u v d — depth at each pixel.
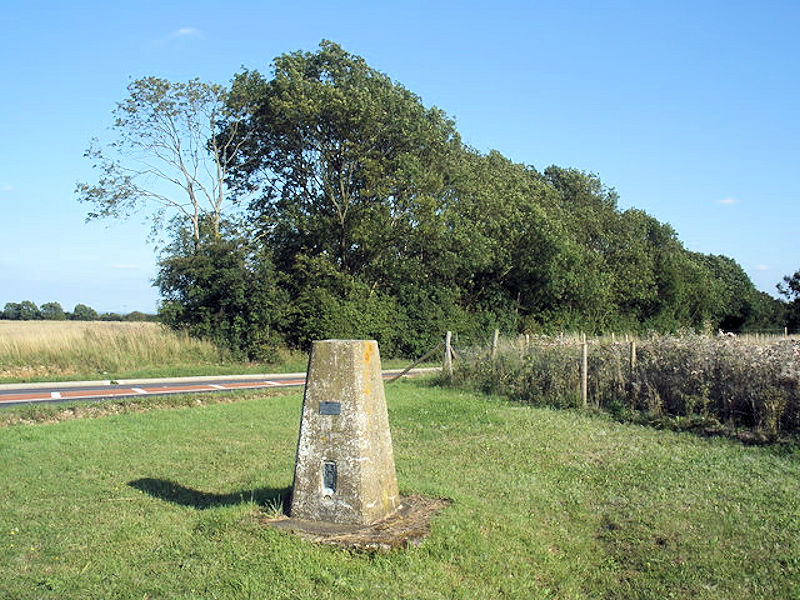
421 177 34.50
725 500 8.05
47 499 7.73
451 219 35.78
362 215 34.00
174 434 11.84
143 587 5.33
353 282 33.75
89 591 5.27
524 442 11.52
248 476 8.92
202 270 29.42
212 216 34.94
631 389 14.88
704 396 13.14
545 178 59.69
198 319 30.11
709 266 79.56
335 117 33.84
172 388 20.19
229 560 5.77
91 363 25.53
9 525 6.77
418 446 11.21
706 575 5.92
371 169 33.75
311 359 6.69
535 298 42.94
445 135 39.25
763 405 12.16
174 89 32.66
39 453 10.08
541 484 8.75
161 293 30.11
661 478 9.06
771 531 6.96
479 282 41.75
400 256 37.09
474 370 19.44
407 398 17.19
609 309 46.75
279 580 5.41
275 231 36.00
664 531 6.97
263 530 6.29
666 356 14.66
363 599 5.17
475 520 6.81
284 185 37.84
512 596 5.41
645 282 49.84
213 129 35.41
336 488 6.47
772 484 8.77
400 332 34.44
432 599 5.21
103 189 32.12
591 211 50.25
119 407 15.10
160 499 7.77
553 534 6.89
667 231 59.22
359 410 6.48
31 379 22.14
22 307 76.44
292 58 36.00
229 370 26.77
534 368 17.53
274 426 12.77
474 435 12.20
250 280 30.06
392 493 6.80
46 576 5.54
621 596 5.60
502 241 40.19
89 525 6.81
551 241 39.97
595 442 11.55
